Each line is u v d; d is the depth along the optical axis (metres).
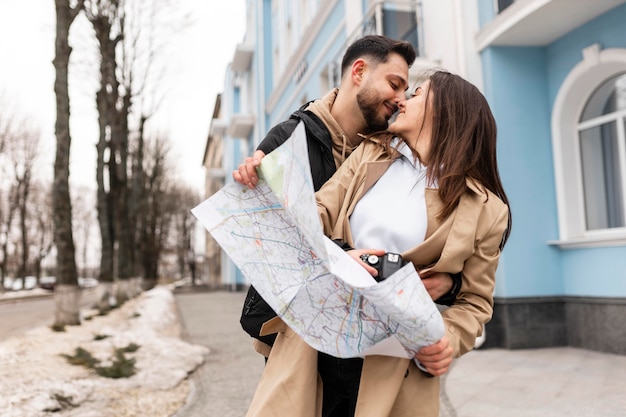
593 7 6.04
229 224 1.29
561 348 6.67
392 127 1.44
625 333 5.95
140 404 4.51
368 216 1.36
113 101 15.20
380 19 7.91
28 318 15.34
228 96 35.34
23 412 3.93
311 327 1.20
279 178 1.17
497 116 6.94
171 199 48.66
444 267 1.24
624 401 4.04
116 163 16.62
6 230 37.25
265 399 1.30
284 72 17.62
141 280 25.86
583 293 6.55
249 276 1.24
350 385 1.37
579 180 6.87
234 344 8.28
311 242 1.07
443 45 7.34
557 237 6.92
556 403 4.09
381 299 0.99
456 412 3.95
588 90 6.72
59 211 9.75
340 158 1.59
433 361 1.15
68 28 9.91
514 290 6.77
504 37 6.77
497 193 1.41
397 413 1.27
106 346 7.02
